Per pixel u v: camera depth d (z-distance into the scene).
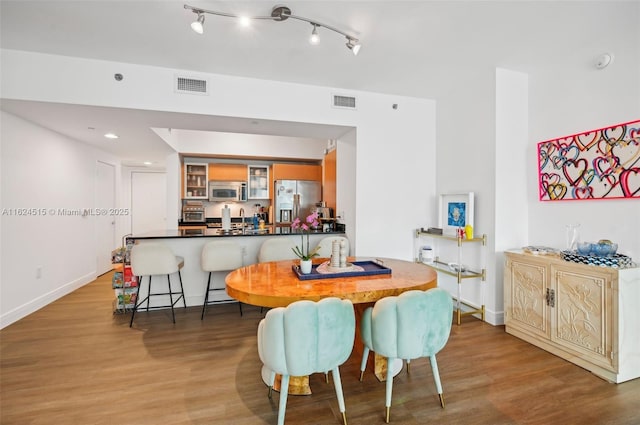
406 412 1.73
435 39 2.47
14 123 3.07
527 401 1.83
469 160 3.32
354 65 2.93
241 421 1.66
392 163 3.76
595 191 2.45
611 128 2.33
